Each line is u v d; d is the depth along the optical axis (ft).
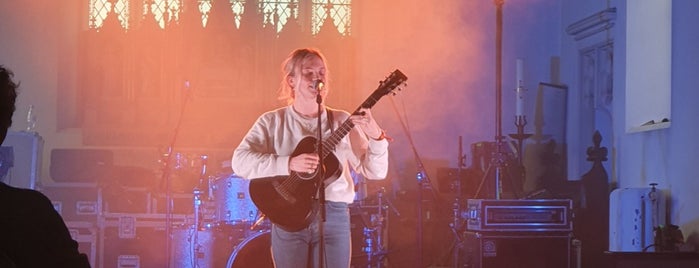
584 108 31.14
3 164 25.54
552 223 22.94
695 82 22.27
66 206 28.37
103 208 28.43
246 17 33.14
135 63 32.89
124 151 32.89
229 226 26.03
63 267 6.45
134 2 33.47
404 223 30.76
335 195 13.82
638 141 25.93
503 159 26.22
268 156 13.83
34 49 32.73
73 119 33.17
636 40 26.58
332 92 33.27
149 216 28.25
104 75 32.94
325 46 33.37
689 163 22.63
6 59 32.50
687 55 22.66
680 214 23.09
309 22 34.19
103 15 33.60
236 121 33.06
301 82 14.21
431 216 30.78
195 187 27.20
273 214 13.75
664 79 26.30
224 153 32.86
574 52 31.91
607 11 27.89
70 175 28.71
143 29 32.91
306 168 13.53
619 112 27.35
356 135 14.38
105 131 32.86
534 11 33.88
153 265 28.30
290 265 13.78
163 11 33.99
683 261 19.62
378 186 32.81
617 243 23.95
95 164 28.76
